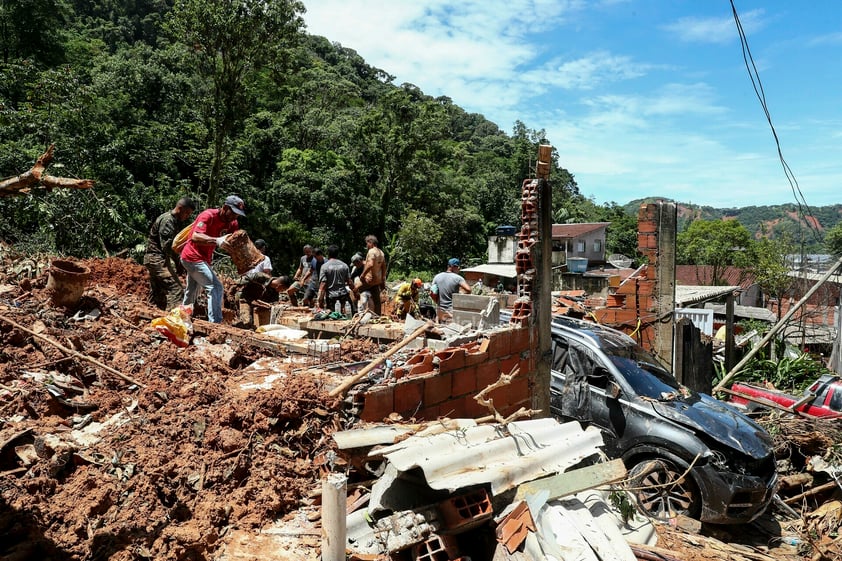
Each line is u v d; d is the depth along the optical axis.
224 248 7.25
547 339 6.83
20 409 3.94
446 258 49.25
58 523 3.12
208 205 24.81
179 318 6.12
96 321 5.96
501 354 6.09
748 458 6.16
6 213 12.65
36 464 3.45
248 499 3.63
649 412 6.57
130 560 3.01
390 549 3.28
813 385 9.54
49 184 2.74
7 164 16.36
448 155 66.06
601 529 4.04
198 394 4.50
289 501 3.71
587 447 4.70
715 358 13.94
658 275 10.66
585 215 72.00
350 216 39.66
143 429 4.02
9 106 17.81
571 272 28.33
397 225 44.38
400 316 10.59
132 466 3.60
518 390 6.43
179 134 29.47
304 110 45.47
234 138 36.34
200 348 5.91
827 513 6.75
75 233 13.19
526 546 3.62
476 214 53.16
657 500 6.38
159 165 27.12
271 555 3.21
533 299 6.59
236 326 8.40
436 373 5.16
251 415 4.17
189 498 3.50
